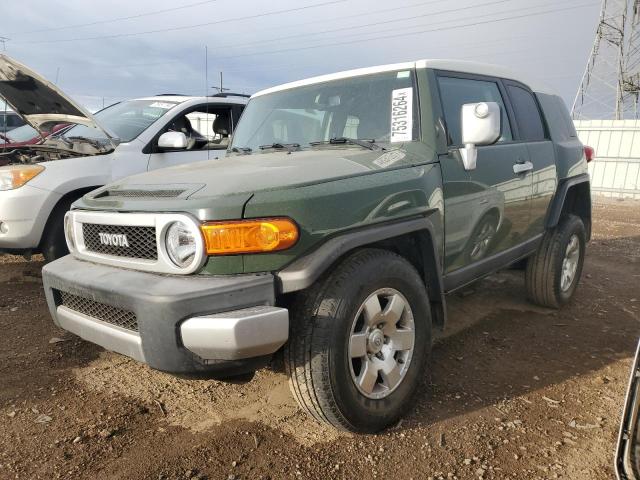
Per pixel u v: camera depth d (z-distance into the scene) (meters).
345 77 3.54
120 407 2.95
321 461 2.43
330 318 2.34
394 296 2.65
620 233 9.13
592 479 2.32
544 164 4.22
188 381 3.27
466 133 3.02
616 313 4.62
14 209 4.69
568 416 2.84
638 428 2.15
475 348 3.79
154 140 5.60
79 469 2.38
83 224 2.78
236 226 2.19
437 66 3.32
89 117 4.94
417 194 2.81
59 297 2.75
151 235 2.38
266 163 2.88
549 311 4.66
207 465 2.41
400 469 2.38
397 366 2.68
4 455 2.49
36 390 3.14
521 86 4.31
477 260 3.53
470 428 2.71
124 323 2.35
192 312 2.11
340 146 3.21
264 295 2.21
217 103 6.30
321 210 2.37
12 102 5.28
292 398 3.03
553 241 4.46
